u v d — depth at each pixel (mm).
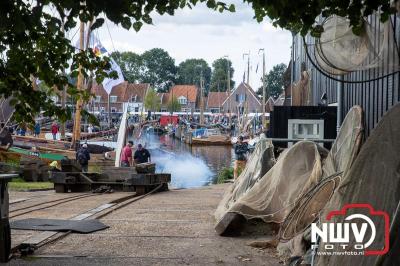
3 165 25422
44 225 10828
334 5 6953
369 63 8438
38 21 6012
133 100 115625
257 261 8141
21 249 8469
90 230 10461
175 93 139125
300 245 7844
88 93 9016
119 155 29281
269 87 136000
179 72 170625
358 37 8234
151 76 156375
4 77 8391
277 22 7434
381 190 6133
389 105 11586
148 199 17156
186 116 122125
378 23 8219
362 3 6898
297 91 25109
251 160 14031
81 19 6609
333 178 8820
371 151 6562
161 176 20672
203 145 78750
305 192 9609
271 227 10242
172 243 9477
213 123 108312
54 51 8305
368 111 13305
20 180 26047
